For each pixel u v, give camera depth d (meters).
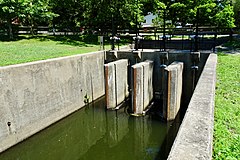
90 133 12.30
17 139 9.61
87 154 10.27
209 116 3.90
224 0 21.55
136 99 12.94
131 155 9.92
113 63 13.97
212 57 12.03
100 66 16.23
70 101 13.04
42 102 10.91
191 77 14.63
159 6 22.08
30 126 10.26
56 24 25.92
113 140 11.55
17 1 17.53
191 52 14.35
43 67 10.91
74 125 12.95
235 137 4.20
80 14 24.48
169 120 12.16
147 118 12.71
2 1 16.89
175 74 11.70
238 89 7.39
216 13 20.62
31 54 13.62
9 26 19.14
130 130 12.09
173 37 24.36
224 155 3.57
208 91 5.43
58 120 12.07
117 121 12.94
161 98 15.66
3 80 8.95
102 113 13.74
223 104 5.98
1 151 8.92
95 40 22.23
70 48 17.16
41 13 20.11
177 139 3.12
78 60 13.64
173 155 2.72
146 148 10.27
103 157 9.94
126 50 16.69
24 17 19.42
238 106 5.89
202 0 21.11
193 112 4.10
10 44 16.91
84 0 22.48
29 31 25.14
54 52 14.89
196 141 3.05
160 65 15.32
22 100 9.81
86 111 14.10
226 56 13.72
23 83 9.84
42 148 10.59
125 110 13.91
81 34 25.42
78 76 13.71
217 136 4.19
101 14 21.59
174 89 11.83
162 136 11.09
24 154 9.88
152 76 15.20
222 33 22.55
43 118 11.01
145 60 15.60
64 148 10.78
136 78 12.68
